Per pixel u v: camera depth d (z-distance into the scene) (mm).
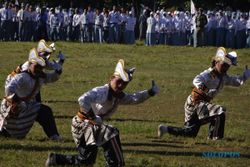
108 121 27672
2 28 69438
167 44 71500
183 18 71375
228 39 71438
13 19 69562
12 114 21250
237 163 20312
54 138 22250
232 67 53344
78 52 59500
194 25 69250
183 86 41500
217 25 71312
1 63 50250
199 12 69438
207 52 63844
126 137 24000
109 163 17344
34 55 20812
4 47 61625
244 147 22953
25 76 20750
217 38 71562
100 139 17391
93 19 70875
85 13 70750
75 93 37312
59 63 22125
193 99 23500
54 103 33312
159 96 37344
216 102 36125
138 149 21578
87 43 68562
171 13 73938
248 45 71438
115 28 70750
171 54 61125
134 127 26141
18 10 69625
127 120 28703
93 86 40531
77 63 51594
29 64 20891
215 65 22891
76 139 17938
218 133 23438
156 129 26016
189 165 19500
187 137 23844
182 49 65750
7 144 20953
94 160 18062
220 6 95312
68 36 72062
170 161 19875
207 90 23250
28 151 20344
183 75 47312
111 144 17266
